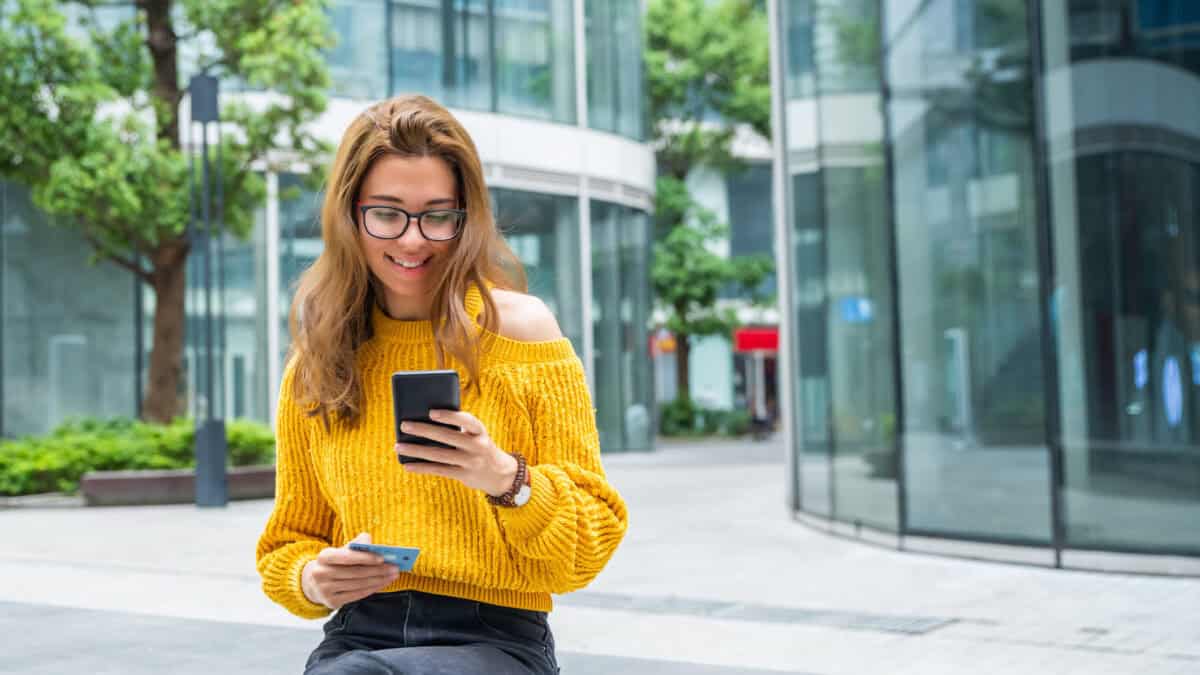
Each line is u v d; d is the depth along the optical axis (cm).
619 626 660
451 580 201
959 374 928
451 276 198
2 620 679
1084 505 859
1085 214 868
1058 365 870
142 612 707
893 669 552
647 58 3572
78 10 1992
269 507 1448
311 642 613
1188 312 830
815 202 1145
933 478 949
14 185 2025
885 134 985
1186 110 834
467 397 201
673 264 3603
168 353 1697
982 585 798
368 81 2102
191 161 1466
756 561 926
